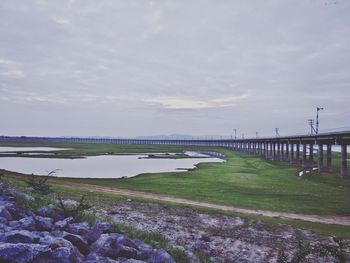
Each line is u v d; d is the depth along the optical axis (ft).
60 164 334.03
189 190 143.74
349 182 185.47
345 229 87.97
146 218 84.99
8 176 145.69
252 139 566.36
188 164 359.87
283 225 87.35
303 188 163.12
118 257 29.60
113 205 95.09
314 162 329.93
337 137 210.79
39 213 38.86
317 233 81.66
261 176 214.07
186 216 90.68
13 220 32.91
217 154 613.52
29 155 456.45
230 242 72.79
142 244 36.73
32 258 22.15
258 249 69.41
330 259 61.77
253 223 88.12
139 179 189.88
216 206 109.40
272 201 124.47
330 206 119.24
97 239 31.53
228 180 188.96
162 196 123.54
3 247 21.99
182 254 42.57
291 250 69.31
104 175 239.71
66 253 23.61
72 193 106.01
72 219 37.55
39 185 71.61
